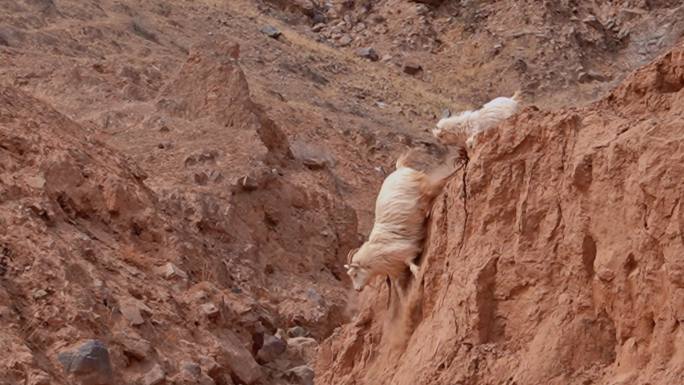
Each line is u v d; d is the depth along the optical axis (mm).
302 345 18125
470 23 57062
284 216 23500
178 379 14875
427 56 55000
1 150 17156
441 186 9297
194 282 18047
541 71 54188
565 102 52188
